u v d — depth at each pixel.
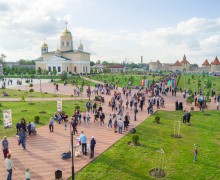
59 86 67.62
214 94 53.44
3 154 18.86
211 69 181.25
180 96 53.47
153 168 16.92
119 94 46.41
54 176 15.56
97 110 30.42
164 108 39.50
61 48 123.88
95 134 24.64
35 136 23.55
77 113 29.39
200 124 29.59
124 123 26.77
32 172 16.08
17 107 37.16
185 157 18.98
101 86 58.06
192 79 101.56
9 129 25.45
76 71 118.88
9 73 115.94
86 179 15.16
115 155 19.08
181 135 24.75
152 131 26.02
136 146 21.20
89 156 18.83
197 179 15.59
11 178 15.16
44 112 33.59
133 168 16.84
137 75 126.44
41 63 119.06
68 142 21.95
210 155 19.52
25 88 61.78
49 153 19.33
